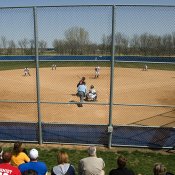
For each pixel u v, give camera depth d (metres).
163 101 15.65
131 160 8.55
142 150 9.25
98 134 9.65
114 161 8.46
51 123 9.73
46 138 9.75
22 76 26.02
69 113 13.09
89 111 13.45
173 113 12.94
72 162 8.37
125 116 12.54
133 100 15.88
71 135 9.71
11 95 16.98
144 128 9.50
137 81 22.52
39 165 5.56
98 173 5.52
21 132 9.90
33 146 9.56
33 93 17.67
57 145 9.65
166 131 9.46
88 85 21.34
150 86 20.28
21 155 6.34
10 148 9.28
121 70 28.66
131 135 9.47
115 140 9.48
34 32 8.80
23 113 12.95
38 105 9.41
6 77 25.30
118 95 17.23
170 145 9.33
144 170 7.95
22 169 5.49
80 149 9.34
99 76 26.36
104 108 13.93
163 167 4.61
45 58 9.05
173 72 27.73
